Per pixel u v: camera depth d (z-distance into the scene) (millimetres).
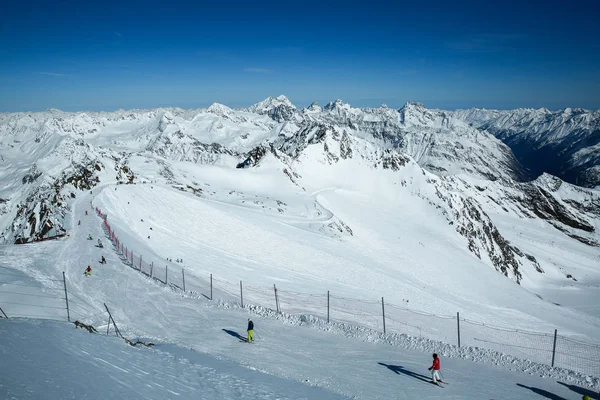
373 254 103250
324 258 77062
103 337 22250
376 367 23859
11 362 13406
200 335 27422
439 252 127875
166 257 55219
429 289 83062
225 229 79500
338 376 21938
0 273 34656
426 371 23641
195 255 60406
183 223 76688
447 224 162750
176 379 16812
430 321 49125
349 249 96312
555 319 88625
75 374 13867
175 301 35594
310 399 17625
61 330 21281
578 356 36875
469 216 175375
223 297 39375
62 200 87312
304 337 29125
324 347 27109
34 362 14125
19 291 30047
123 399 12500
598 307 124688
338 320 37875
